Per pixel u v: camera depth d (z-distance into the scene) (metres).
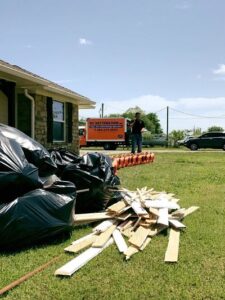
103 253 4.00
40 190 4.29
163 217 4.96
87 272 3.50
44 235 4.16
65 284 3.23
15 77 10.21
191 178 10.59
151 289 3.16
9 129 4.86
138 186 8.78
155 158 19.95
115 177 6.14
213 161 17.94
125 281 3.31
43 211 4.16
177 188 8.64
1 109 12.45
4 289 3.06
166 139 42.75
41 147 4.85
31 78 10.66
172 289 3.17
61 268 3.48
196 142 32.69
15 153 4.30
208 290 3.16
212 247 4.29
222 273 3.53
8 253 3.97
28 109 13.20
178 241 4.44
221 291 3.14
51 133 14.38
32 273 3.44
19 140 4.68
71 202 4.44
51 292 3.08
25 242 4.08
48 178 4.67
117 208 5.04
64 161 5.63
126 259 3.83
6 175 4.09
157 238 4.61
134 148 17.08
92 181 5.39
